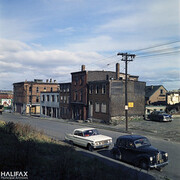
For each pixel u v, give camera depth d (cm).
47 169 809
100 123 3428
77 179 721
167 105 4406
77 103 4112
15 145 1071
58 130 2517
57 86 7000
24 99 6706
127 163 1170
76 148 1520
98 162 1043
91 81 3738
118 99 3416
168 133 2311
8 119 4150
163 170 1051
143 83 3816
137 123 3225
